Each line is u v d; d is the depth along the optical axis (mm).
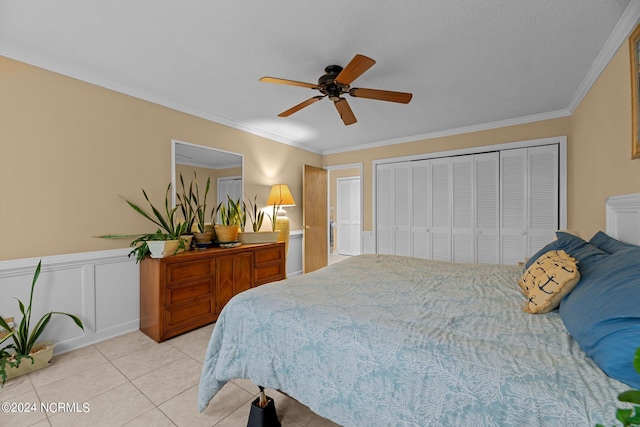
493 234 3703
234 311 1469
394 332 1088
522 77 2418
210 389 1466
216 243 3248
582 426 660
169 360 2127
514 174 3559
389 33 1820
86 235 2365
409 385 928
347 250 7297
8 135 2006
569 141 3211
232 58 2125
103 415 1546
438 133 4051
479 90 2672
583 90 2584
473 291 1608
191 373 1955
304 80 2461
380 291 1622
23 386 1798
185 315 2594
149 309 2518
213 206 3350
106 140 2477
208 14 1647
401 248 4410
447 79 2445
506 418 751
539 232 3418
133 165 2654
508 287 1673
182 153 3045
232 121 3553
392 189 4488
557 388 749
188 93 2748
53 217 2199
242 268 3148
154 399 1682
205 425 1478
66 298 2262
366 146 4754
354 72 1774
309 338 1191
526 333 1057
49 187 2180
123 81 2498
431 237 4148
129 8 1597
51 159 2188
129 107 2625
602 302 894
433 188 4125
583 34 1818
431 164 4133
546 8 1585
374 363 1015
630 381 723
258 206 3990
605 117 2150
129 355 2195
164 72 2338
